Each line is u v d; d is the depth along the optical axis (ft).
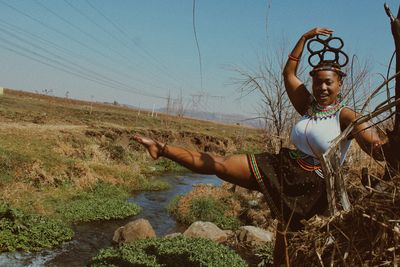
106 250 29.91
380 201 7.86
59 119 108.78
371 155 8.71
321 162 8.54
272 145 40.70
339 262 8.18
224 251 30.09
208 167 9.14
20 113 101.96
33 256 33.76
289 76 10.32
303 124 9.42
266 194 9.26
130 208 50.90
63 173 56.75
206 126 182.39
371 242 7.85
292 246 8.87
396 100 7.92
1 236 34.35
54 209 46.24
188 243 30.68
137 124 136.46
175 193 66.80
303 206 9.02
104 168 66.85
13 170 52.08
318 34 9.57
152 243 30.32
